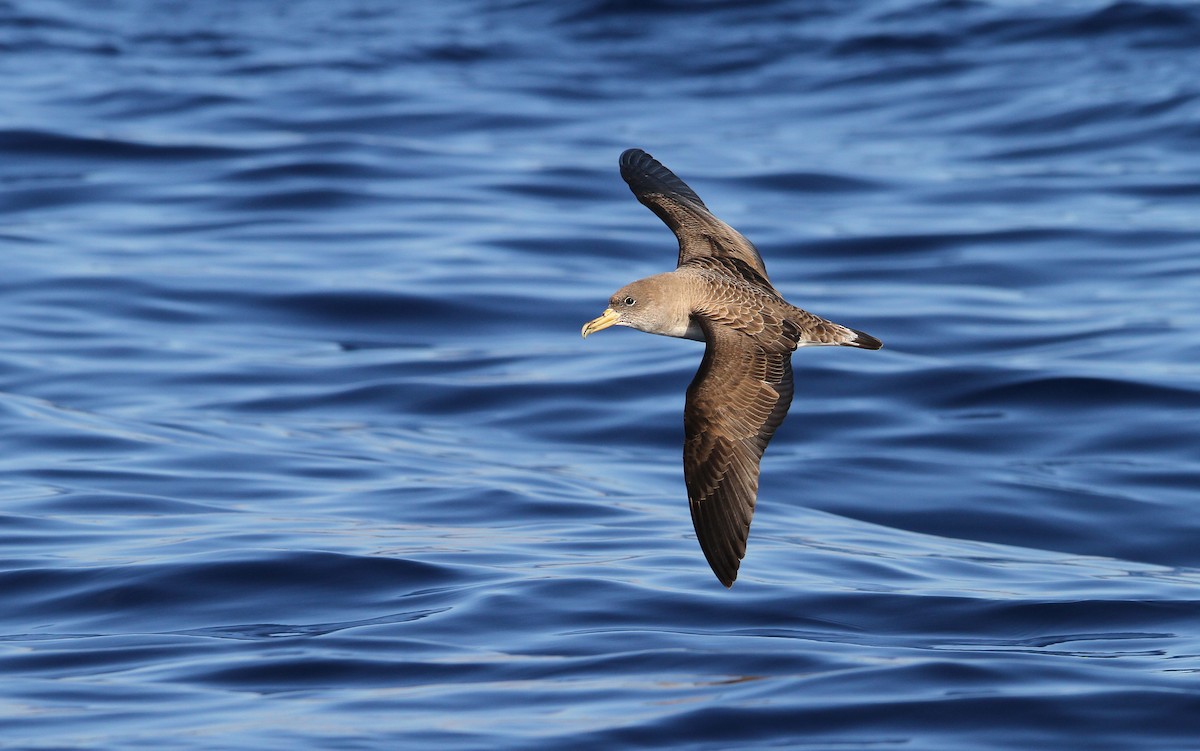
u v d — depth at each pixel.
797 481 15.41
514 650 10.40
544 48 38.41
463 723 9.14
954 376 17.88
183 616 11.18
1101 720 9.30
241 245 24.14
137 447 15.80
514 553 12.49
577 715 9.27
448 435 17.05
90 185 27.44
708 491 8.26
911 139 31.17
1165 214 25.03
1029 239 24.06
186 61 37.66
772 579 12.01
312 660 10.22
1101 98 31.94
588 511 13.91
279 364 19.22
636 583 11.69
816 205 26.84
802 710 9.36
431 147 30.17
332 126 31.66
